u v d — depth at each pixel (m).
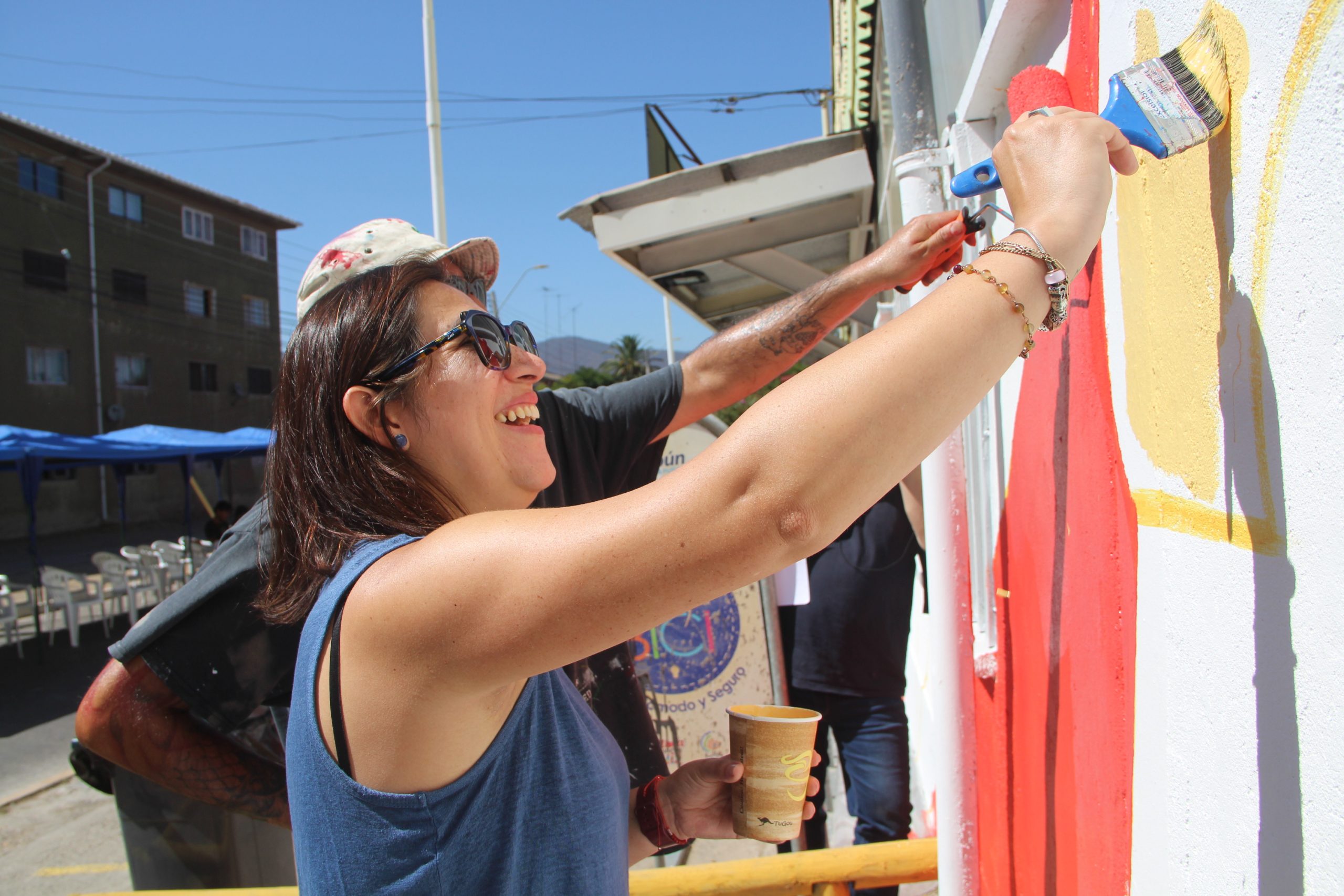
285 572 0.97
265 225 35.53
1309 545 0.72
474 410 0.99
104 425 28.80
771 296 7.24
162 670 1.56
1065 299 0.76
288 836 2.30
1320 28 0.67
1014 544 1.80
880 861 1.83
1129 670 1.15
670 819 1.27
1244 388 0.82
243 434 17.02
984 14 1.77
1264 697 0.80
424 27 9.46
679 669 3.54
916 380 0.68
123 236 29.84
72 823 5.38
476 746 0.82
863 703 3.00
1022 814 1.75
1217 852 0.90
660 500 0.68
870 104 5.50
